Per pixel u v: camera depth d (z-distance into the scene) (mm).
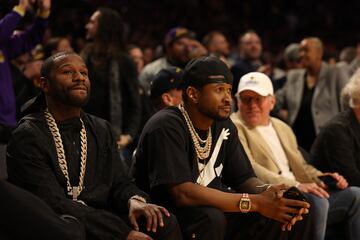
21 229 3779
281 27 22531
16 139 4754
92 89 7320
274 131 6668
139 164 5312
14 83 7598
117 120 7320
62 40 8805
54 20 13359
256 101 6473
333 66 9414
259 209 5043
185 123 5262
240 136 6441
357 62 10500
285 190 5074
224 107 5188
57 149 4855
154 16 20297
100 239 4594
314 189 5969
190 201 5016
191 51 8688
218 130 5422
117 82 7371
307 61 9359
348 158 6664
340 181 6344
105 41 7398
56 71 4898
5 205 3742
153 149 5109
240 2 22875
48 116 4930
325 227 5871
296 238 5438
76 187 4863
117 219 4660
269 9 22969
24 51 7129
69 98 4871
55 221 3891
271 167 6402
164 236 4699
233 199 5023
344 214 6184
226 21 21750
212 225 4922
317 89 9305
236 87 9156
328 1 24016
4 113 6750
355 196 6148
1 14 7723
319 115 9227
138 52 10398
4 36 6758
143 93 8117
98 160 5012
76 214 4586
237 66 9367
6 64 6891
